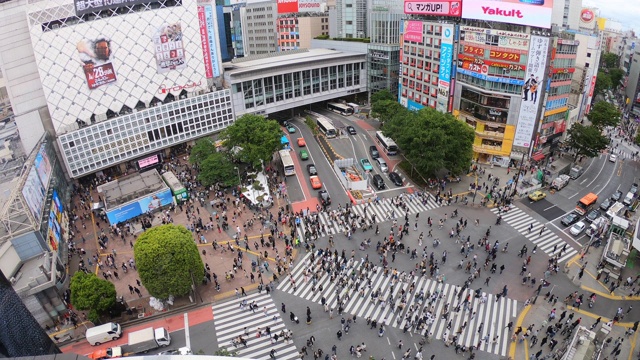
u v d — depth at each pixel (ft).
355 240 201.16
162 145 283.38
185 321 158.81
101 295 152.87
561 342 143.13
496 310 157.48
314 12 489.26
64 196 230.07
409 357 138.31
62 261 183.83
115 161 264.52
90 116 250.37
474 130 261.44
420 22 299.17
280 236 204.13
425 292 166.40
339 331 146.51
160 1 258.16
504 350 140.97
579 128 263.29
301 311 160.86
